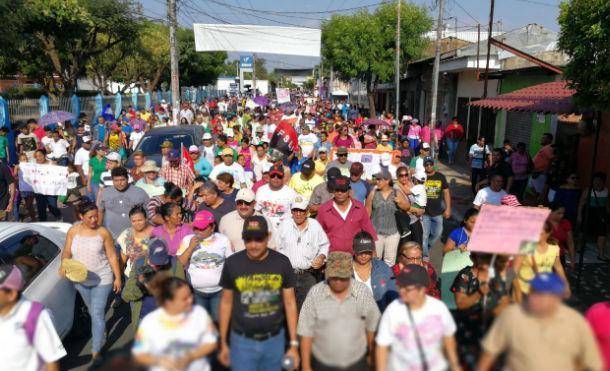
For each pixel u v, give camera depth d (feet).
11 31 55.83
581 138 37.37
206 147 39.60
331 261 12.44
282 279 13.28
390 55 96.84
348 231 19.99
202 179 26.35
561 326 9.06
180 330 10.54
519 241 10.78
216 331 11.38
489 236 10.84
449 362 10.39
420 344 10.57
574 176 28.12
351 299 12.84
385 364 10.98
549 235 16.34
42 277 17.78
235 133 52.08
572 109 32.07
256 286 13.01
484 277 12.62
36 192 33.30
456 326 11.47
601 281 24.57
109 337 19.67
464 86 75.56
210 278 16.89
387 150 36.01
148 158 38.55
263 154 36.24
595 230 27.58
